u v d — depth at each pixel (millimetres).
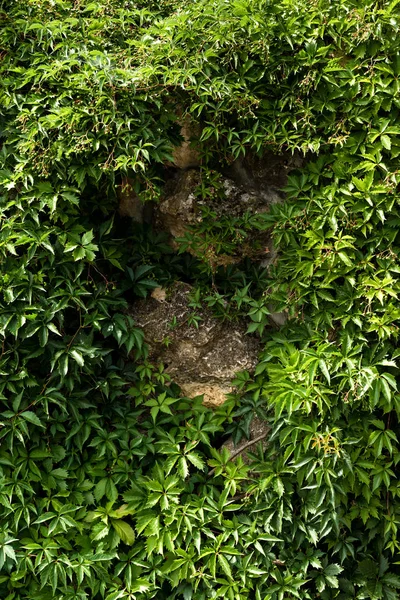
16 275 2967
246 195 3598
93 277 3340
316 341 3172
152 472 3238
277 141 3250
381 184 3021
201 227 3584
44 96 3156
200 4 3207
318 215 3156
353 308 3088
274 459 3305
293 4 3086
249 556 3125
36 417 2939
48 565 2883
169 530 3096
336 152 3119
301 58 3076
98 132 3023
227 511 3279
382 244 3061
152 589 3051
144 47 3184
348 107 3059
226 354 3527
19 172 3045
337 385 3020
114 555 2998
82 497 3076
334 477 3004
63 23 3344
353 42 3016
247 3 3062
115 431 3232
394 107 3021
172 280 3613
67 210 3131
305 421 3057
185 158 3604
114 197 3398
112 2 3572
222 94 3127
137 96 3076
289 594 3146
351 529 3219
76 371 3064
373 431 3041
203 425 3398
